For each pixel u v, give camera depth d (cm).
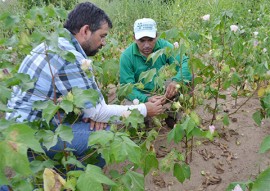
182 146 283
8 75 172
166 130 307
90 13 224
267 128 304
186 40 218
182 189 242
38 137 156
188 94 256
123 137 149
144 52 293
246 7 622
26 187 137
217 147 282
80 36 229
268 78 254
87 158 201
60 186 130
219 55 260
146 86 299
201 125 299
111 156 162
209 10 623
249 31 358
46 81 205
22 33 172
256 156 270
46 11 180
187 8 641
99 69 258
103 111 219
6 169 233
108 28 237
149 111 241
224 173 255
